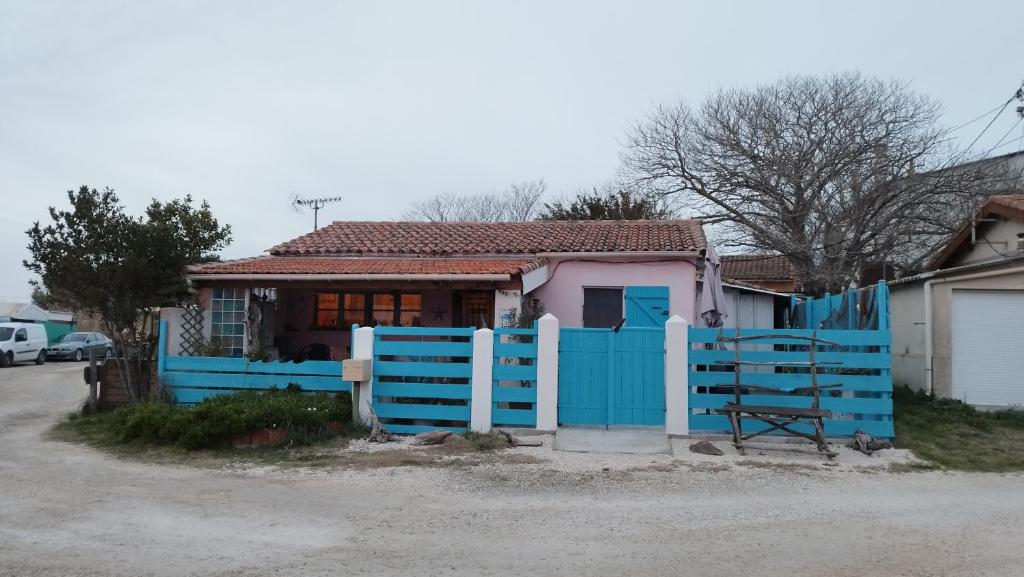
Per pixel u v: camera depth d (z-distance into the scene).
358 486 7.67
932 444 9.59
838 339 9.70
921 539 5.82
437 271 12.40
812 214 23.50
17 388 18.30
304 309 14.67
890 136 22.31
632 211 29.97
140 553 5.46
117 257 12.43
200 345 12.59
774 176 24.47
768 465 8.58
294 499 7.14
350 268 12.96
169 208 16.69
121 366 12.45
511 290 12.46
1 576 4.94
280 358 14.08
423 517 6.50
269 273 12.60
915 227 21.98
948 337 12.39
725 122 25.58
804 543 5.71
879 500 7.09
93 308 12.61
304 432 9.73
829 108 23.78
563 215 31.58
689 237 14.62
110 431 10.47
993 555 5.41
